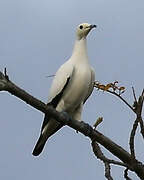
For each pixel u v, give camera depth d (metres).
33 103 8.03
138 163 7.31
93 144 7.75
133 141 7.18
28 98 7.86
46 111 8.51
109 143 8.00
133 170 7.26
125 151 8.01
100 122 8.09
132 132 7.15
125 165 7.32
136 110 7.21
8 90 7.55
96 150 7.66
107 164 7.43
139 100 7.12
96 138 8.04
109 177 7.25
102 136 8.02
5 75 7.50
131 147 7.19
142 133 7.09
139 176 7.31
